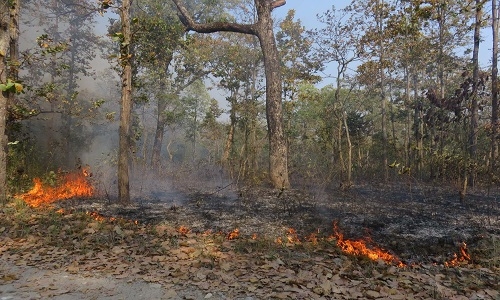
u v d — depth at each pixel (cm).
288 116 2184
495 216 855
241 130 2200
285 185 1387
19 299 376
